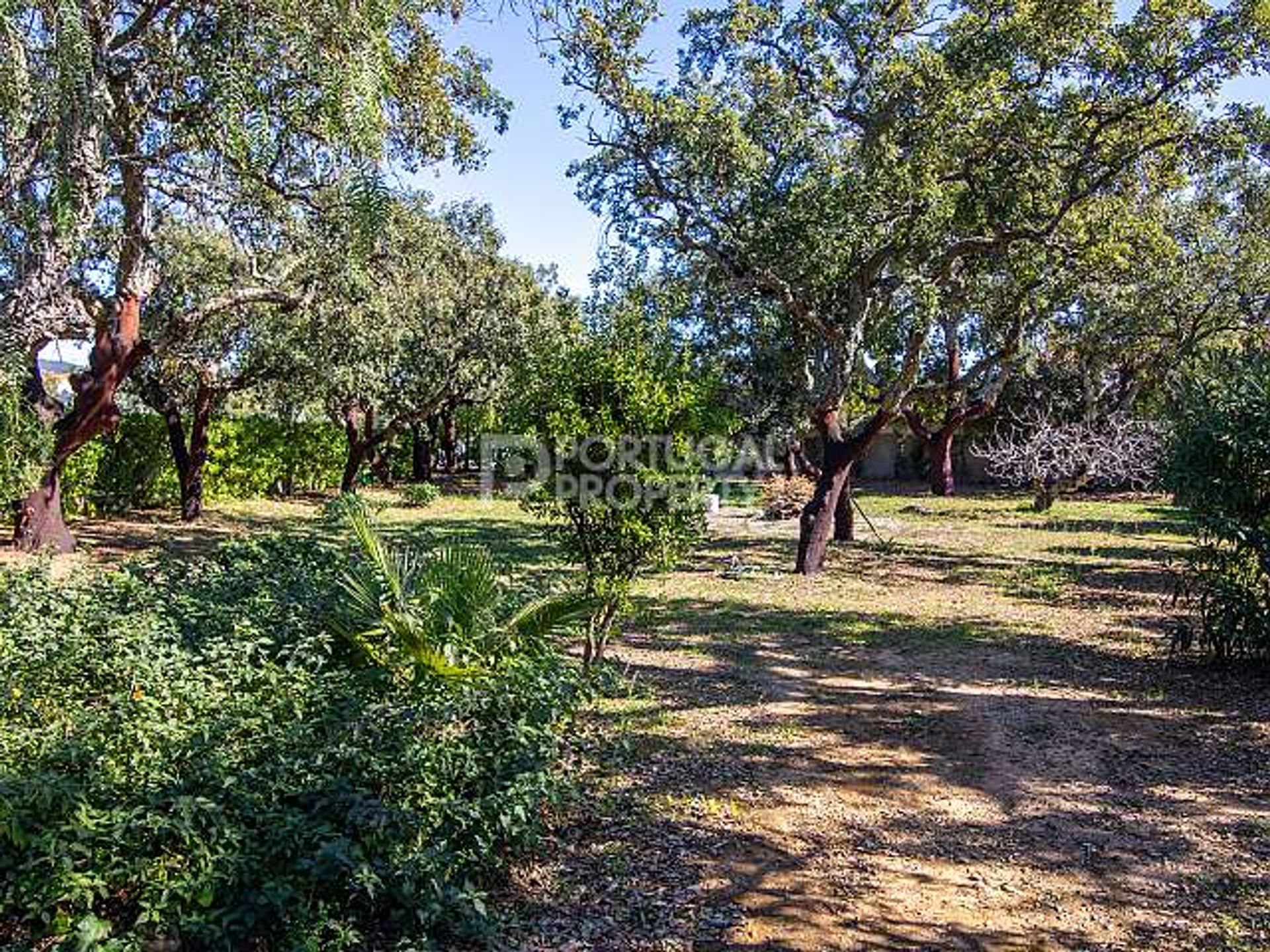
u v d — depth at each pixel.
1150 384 23.77
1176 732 5.80
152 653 4.15
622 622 9.24
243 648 4.24
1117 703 6.43
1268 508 6.93
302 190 9.16
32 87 6.46
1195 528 7.30
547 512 6.59
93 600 5.02
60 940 2.71
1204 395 7.38
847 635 8.74
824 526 12.77
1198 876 3.91
